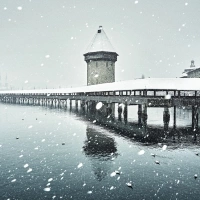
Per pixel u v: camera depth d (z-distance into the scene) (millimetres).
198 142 16281
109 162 12094
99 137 18188
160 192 8742
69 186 9266
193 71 59562
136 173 10562
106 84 35656
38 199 8234
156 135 18750
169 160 12336
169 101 21703
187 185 9305
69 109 47750
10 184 9430
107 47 53719
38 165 11602
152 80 24531
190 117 33156
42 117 32594
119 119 29750
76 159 12562
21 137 18406
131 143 16078
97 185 9344
